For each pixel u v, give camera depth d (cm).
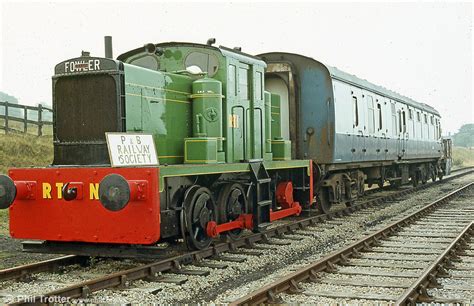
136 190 702
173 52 955
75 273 760
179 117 901
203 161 873
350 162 1499
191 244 845
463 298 628
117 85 770
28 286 680
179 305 614
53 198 751
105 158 780
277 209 1189
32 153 1886
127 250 739
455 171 4088
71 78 802
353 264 810
